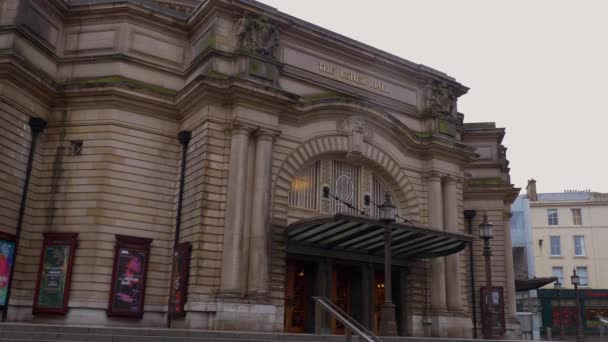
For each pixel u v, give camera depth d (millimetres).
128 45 24656
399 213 28250
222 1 24000
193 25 25734
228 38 24234
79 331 15508
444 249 25938
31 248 22406
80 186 22875
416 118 29625
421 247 25719
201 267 21297
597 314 53938
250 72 23500
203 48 24719
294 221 24859
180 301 21266
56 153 23344
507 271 36125
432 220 28281
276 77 24250
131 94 23672
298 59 26203
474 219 36656
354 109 26625
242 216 22000
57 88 23547
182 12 30047
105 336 15164
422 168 29109
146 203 23484
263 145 23078
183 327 21188
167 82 25203
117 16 24844
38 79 22453
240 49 23625
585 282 60219
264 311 21422
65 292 21516
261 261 21984
